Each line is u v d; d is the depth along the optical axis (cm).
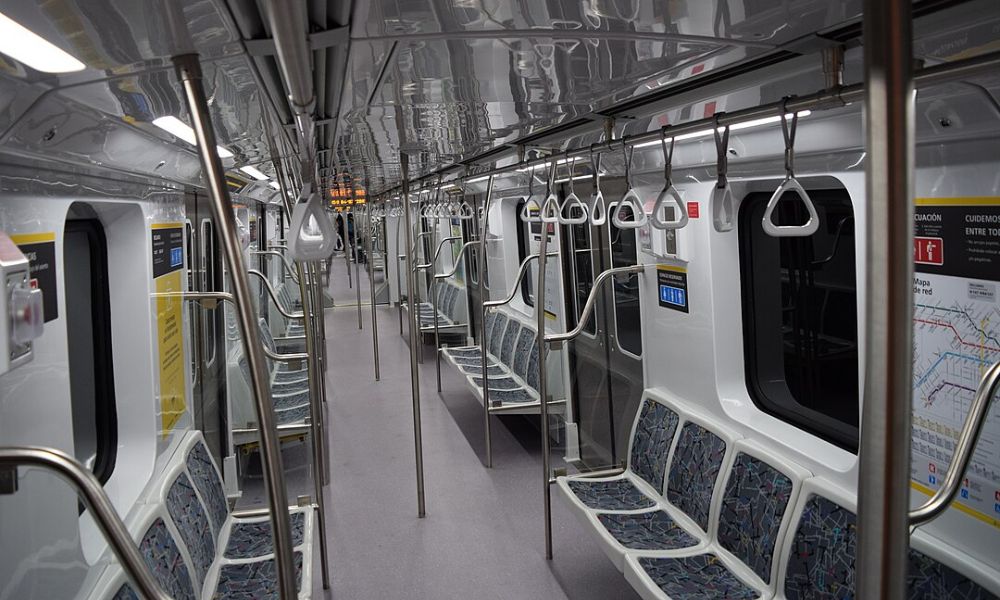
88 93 179
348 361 1029
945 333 231
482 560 428
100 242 326
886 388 72
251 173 539
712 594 301
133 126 238
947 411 233
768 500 313
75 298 325
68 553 230
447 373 945
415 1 119
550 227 557
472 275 869
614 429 470
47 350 226
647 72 195
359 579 411
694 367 395
